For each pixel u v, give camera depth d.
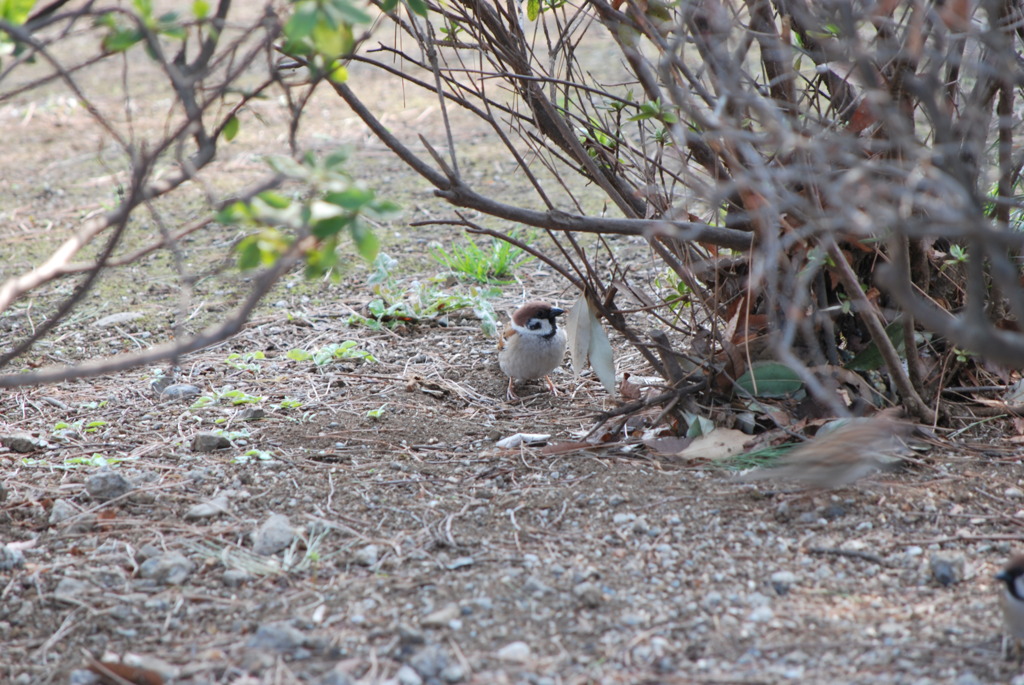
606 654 5.61
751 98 6.12
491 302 12.55
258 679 5.42
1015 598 5.21
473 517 7.27
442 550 6.82
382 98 23.42
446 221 7.43
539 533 7.00
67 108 22.98
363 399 9.81
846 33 6.09
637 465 7.95
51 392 10.12
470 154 19.16
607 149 8.37
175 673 5.51
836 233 7.03
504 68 8.25
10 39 5.41
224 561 6.72
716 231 7.23
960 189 4.75
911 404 7.85
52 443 8.88
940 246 8.26
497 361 10.88
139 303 12.87
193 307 12.67
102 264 5.30
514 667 5.50
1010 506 7.09
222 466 8.22
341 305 12.59
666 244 8.13
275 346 11.34
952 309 8.32
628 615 5.98
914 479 7.51
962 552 6.57
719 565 6.52
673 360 8.23
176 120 21.55
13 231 15.95
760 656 5.54
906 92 6.94
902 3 6.34
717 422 8.13
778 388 7.96
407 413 9.44
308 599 6.28
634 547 6.76
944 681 5.21
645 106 6.93
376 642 5.77
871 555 6.54
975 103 7.05
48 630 6.03
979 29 6.50
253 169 18.39
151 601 6.29
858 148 6.74
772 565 6.51
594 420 8.78
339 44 5.11
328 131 20.80
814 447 6.79
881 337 7.40
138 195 5.24
